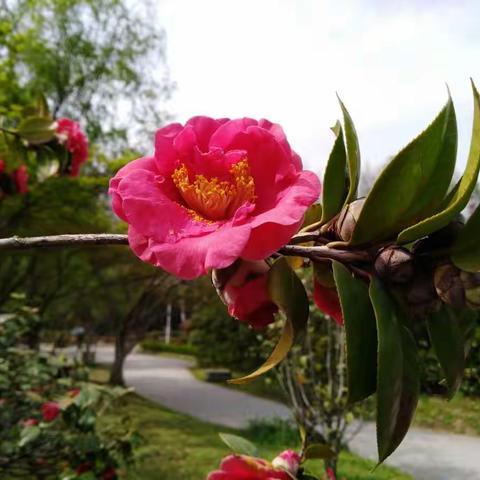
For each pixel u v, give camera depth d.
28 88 11.30
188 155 0.90
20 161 3.60
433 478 6.47
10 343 4.93
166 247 0.77
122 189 0.83
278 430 8.83
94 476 3.65
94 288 14.65
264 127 0.93
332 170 0.92
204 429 9.18
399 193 0.80
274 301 0.82
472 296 0.75
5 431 3.96
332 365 6.21
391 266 0.77
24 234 11.26
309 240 0.90
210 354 18.23
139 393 13.62
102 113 13.68
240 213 0.78
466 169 0.72
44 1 12.45
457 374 0.81
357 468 6.69
